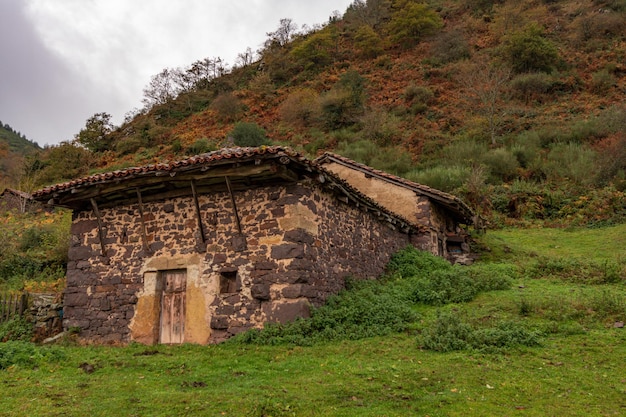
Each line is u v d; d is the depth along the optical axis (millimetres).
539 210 22875
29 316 10781
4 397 5387
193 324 9281
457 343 7414
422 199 15797
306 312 8594
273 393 5488
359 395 5457
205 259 9477
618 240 17688
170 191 10055
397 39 48844
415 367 6512
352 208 11398
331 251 10000
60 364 7051
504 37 43969
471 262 16250
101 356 7871
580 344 7312
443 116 35844
